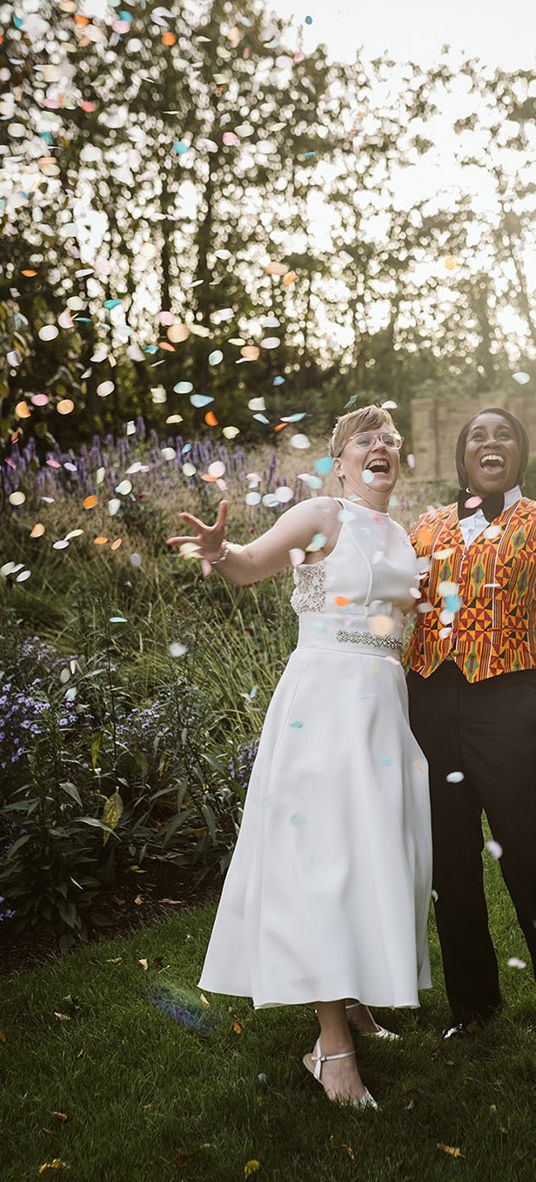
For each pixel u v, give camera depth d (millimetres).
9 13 4691
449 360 17938
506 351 16594
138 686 4898
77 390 5031
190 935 3211
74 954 3119
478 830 2635
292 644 5035
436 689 2580
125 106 8312
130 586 6438
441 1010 2824
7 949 3199
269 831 2379
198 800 3838
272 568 2459
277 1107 2312
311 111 10539
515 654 2516
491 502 2613
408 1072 2465
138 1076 2449
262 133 9594
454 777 2504
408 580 2508
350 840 2342
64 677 3490
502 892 3539
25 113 4191
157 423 12172
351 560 2443
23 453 7617
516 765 2467
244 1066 2494
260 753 2516
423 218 12828
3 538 7242
